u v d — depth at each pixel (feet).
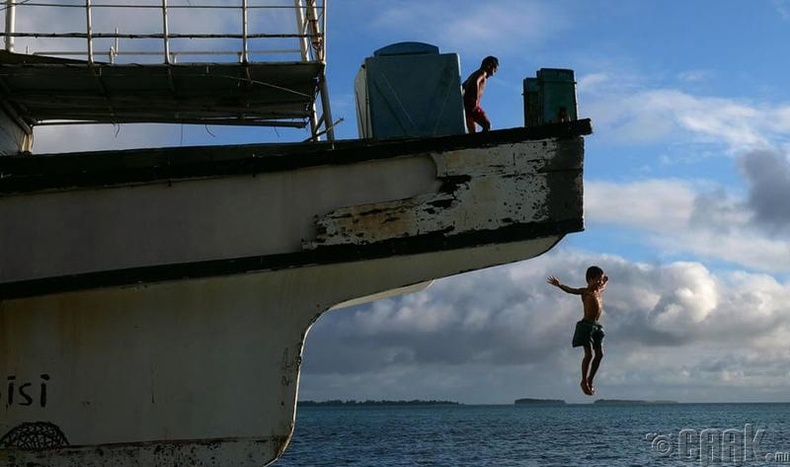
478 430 290.15
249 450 28.04
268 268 28.04
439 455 164.96
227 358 28.25
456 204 28.68
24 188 27.53
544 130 29.27
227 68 33.60
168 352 28.14
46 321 28.07
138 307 28.25
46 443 27.66
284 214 28.27
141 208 28.02
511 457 160.04
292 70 34.09
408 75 31.42
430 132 31.14
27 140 38.45
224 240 28.07
